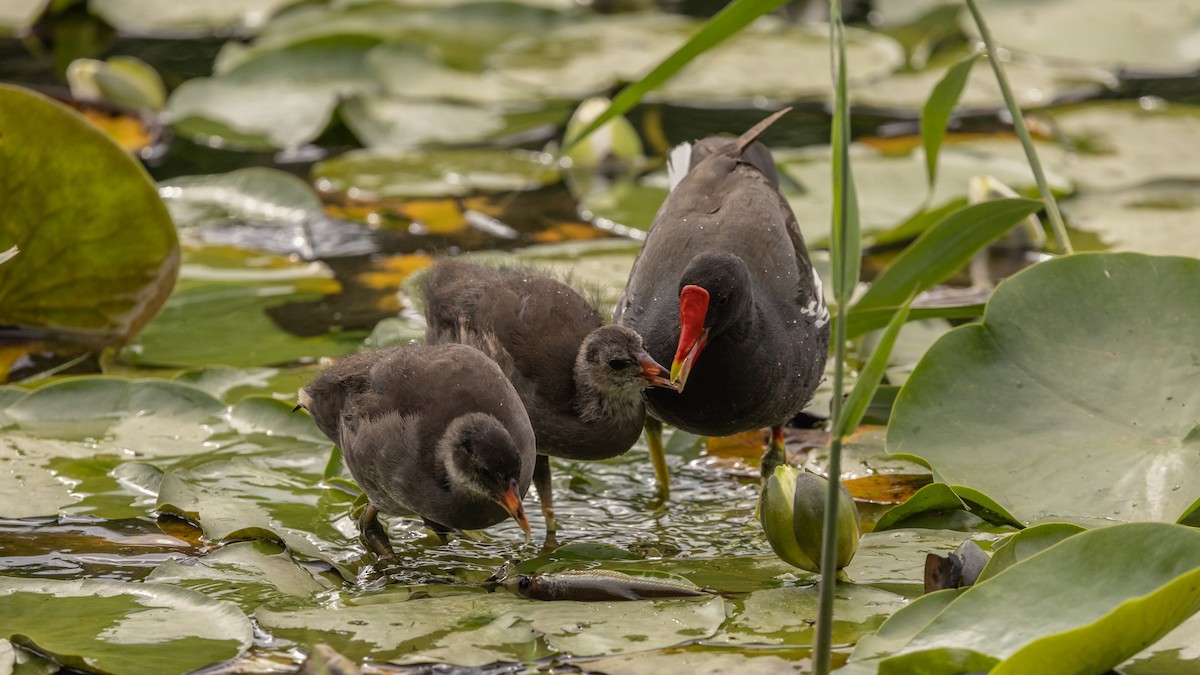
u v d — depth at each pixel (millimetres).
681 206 10258
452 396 8367
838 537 7742
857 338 11781
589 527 9273
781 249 9805
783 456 9969
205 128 17000
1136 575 6844
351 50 18391
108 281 11758
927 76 18359
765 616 7438
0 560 8406
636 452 10648
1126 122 16797
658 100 17625
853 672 6645
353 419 8719
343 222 14695
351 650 7102
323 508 9297
